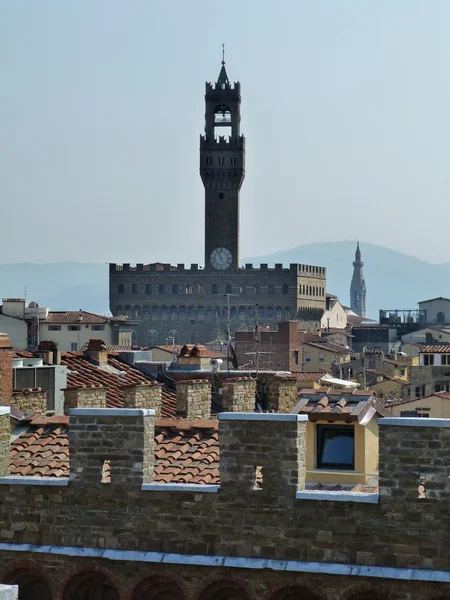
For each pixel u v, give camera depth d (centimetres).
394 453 4022
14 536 4394
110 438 4331
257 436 4175
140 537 4288
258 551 4162
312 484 5028
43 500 4378
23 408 6153
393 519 4019
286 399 7488
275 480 4153
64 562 4322
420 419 3997
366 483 4950
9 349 5978
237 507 4191
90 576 4306
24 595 4378
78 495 4347
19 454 4984
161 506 4272
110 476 4356
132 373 8225
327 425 5072
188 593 4191
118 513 4309
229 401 6744
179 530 4250
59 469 4828
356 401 5178
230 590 4178
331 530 4088
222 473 4212
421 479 4062
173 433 5147
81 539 4341
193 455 4947
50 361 7631
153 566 4234
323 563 4078
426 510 3984
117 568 4275
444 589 3938
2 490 4412
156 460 4919
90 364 8125
